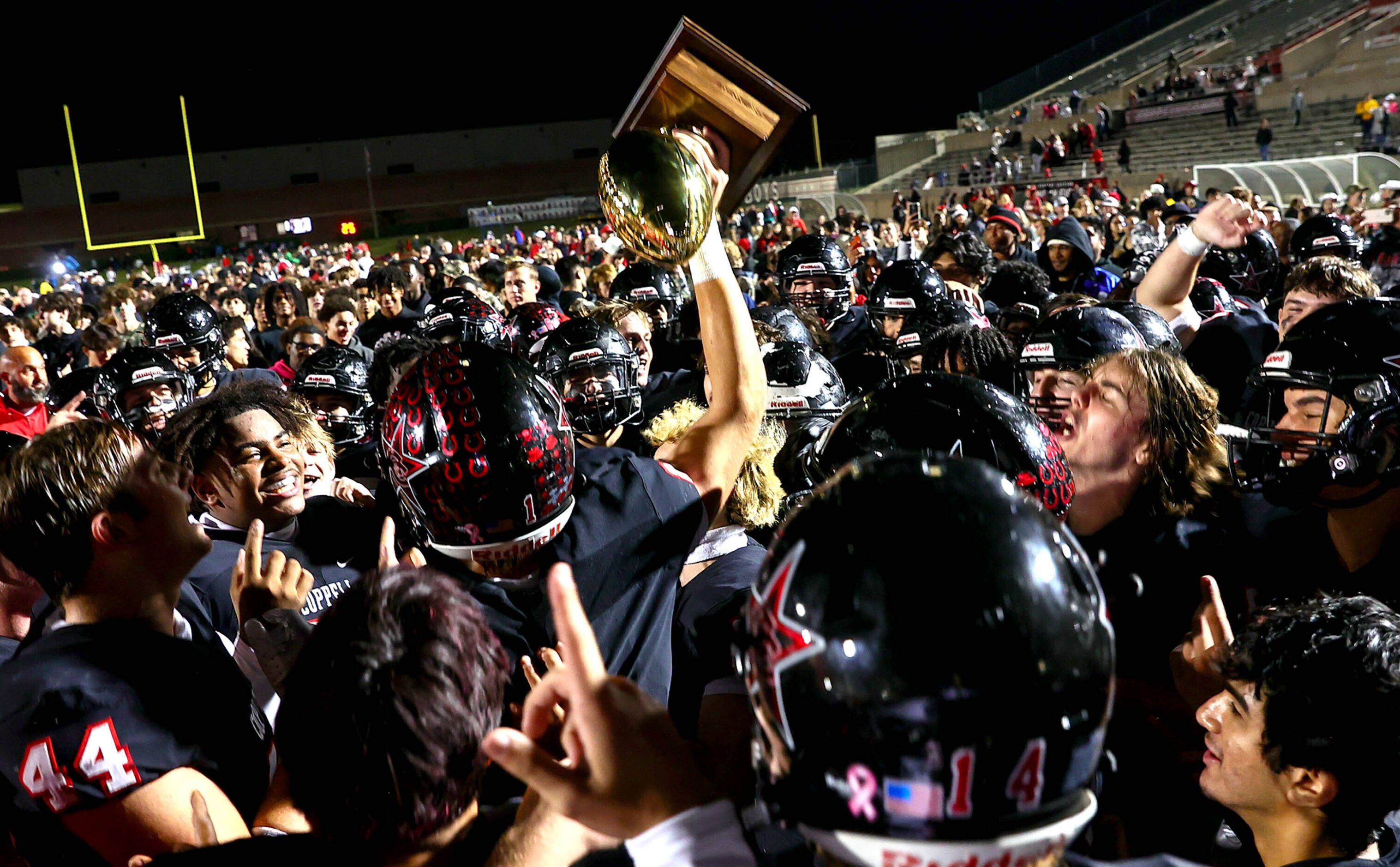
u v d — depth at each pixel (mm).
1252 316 3975
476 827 1164
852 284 5727
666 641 1644
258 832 1366
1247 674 1443
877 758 672
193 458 2299
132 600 1529
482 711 1108
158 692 1427
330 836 1077
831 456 1520
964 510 697
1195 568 1838
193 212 49656
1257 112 27469
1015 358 2898
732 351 1617
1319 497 1911
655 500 1587
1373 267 6242
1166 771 1701
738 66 1573
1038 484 1408
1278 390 1964
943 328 3877
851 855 704
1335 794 1376
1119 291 6406
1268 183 15898
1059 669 668
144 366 3613
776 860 1005
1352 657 1354
